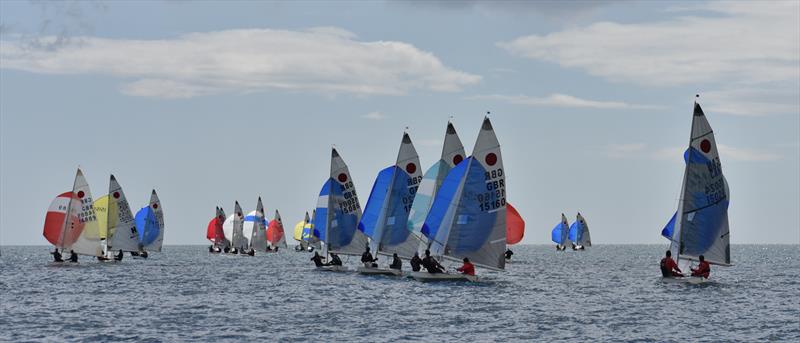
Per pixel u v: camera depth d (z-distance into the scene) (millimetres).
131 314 165125
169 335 139000
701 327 148250
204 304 182625
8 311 169250
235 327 147500
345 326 148250
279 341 133375
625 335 139500
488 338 136375
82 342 132625
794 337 137875
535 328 146500
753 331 143875
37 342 132375
